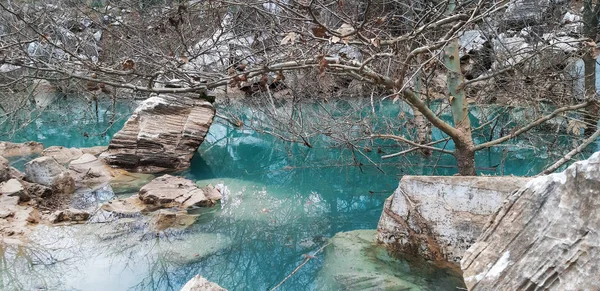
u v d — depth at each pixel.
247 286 4.05
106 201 6.00
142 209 5.62
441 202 3.87
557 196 1.90
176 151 7.66
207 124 7.94
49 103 12.52
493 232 2.13
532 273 1.89
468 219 3.74
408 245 4.05
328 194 6.54
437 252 3.88
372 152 8.23
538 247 1.91
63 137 10.27
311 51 5.12
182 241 4.90
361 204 6.17
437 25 4.52
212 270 4.34
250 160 8.48
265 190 6.74
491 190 3.64
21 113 11.14
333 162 7.88
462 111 5.38
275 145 9.43
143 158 7.52
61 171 6.37
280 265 4.43
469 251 2.18
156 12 6.97
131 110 12.16
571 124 6.01
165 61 6.14
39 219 5.33
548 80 6.07
